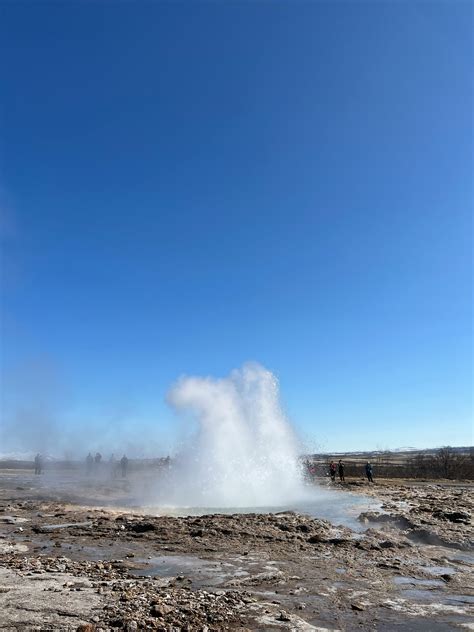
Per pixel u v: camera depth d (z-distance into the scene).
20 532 15.67
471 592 9.31
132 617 7.36
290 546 13.30
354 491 28.72
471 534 14.94
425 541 14.70
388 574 10.60
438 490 29.70
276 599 8.70
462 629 7.34
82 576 9.87
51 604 7.97
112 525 16.28
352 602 8.62
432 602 8.67
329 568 11.02
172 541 13.84
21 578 9.64
